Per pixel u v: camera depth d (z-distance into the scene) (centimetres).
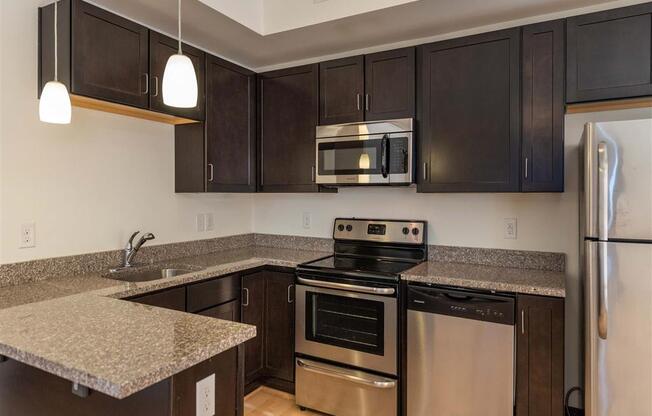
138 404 103
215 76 279
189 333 117
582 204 216
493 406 207
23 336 114
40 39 206
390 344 231
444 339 218
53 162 215
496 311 205
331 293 251
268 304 279
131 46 221
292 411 258
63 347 106
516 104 230
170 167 284
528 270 246
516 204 258
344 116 280
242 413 123
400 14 239
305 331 261
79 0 197
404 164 254
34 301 165
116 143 248
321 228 327
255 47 292
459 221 275
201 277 231
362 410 240
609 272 180
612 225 179
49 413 118
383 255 292
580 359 238
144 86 228
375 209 304
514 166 231
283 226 344
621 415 180
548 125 223
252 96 312
